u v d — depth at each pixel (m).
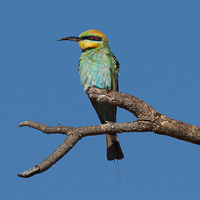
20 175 9.55
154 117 11.02
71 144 10.48
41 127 11.18
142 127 11.05
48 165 9.88
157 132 11.14
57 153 10.16
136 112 11.23
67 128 10.88
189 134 10.88
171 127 10.90
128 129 11.11
